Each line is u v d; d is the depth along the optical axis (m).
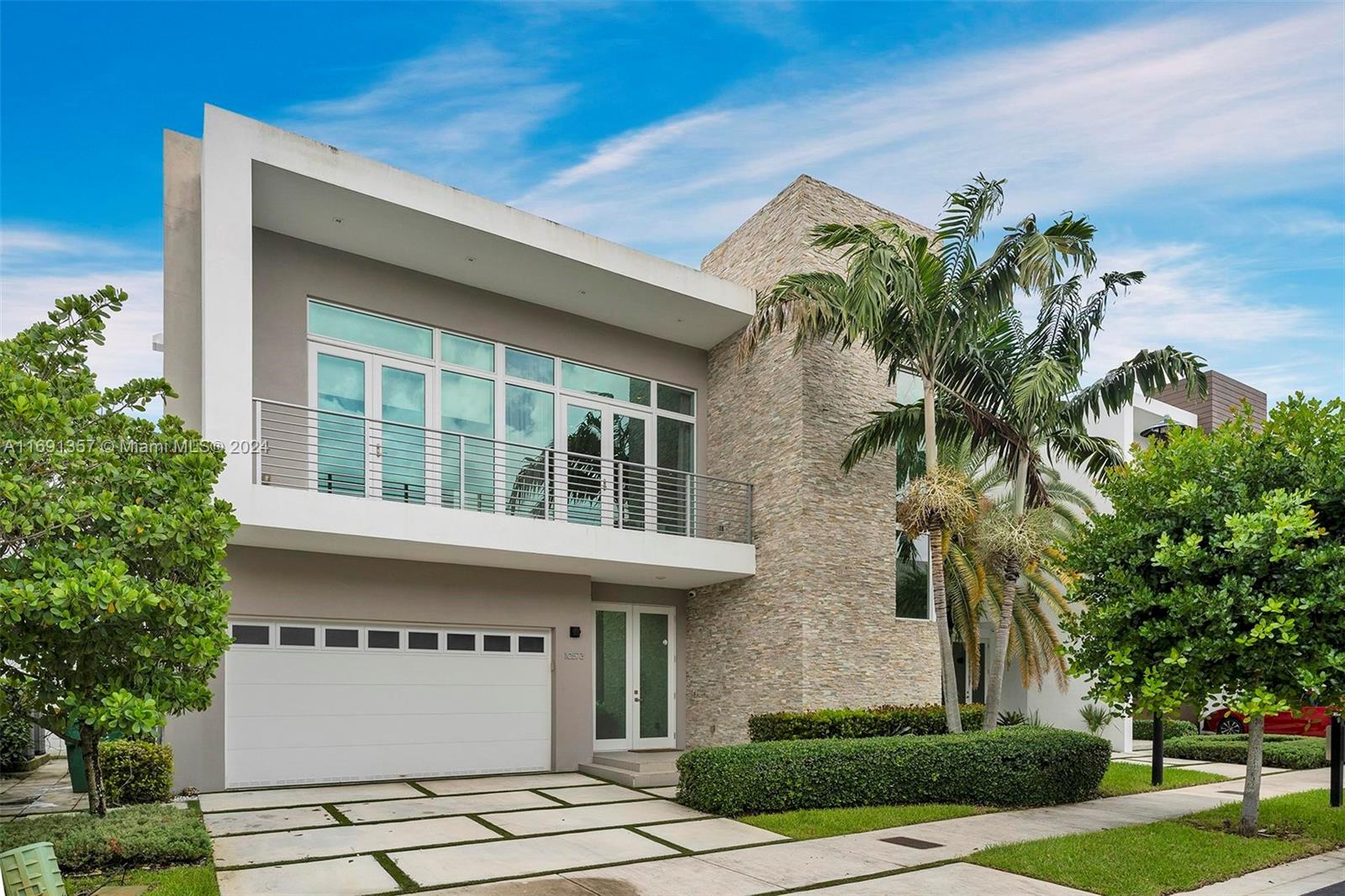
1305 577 8.19
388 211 11.86
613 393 15.66
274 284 12.20
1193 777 13.61
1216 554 8.75
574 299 14.67
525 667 13.92
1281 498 8.31
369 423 12.77
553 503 14.45
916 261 12.71
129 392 7.92
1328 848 8.52
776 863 7.71
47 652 6.76
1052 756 11.07
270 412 11.89
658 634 16.08
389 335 13.30
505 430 14.16
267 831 8.78
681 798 10.59
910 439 14.37
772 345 15.19
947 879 7.20
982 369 13.53
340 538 11.19
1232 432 9.66
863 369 15.36
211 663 7.37
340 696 12.26
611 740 15.16
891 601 14.89
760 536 14.90
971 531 15.09
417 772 12.71
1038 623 17.47
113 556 6.63
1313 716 19.50
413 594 12.84
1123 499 9.92
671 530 16.00
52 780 12.88
